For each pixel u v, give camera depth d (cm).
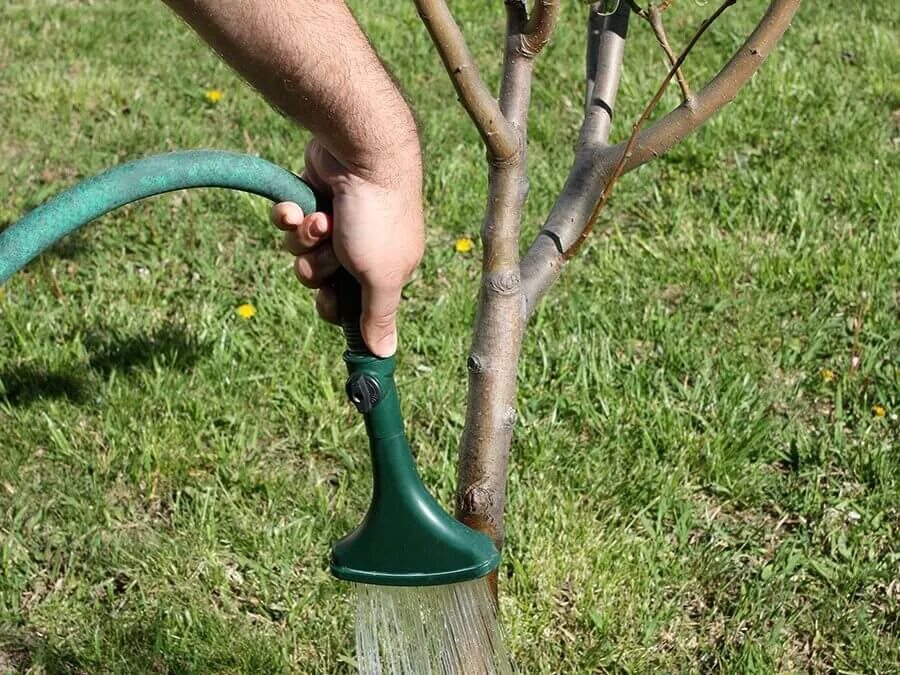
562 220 202
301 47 146
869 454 318
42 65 540
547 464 314
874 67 526
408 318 376
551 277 201
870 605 282
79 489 312
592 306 373
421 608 182
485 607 187
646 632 271
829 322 368
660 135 196
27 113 500
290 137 484
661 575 288
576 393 340
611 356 356
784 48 546
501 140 174
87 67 536
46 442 329
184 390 339
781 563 290
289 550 293
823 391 345
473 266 402
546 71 530
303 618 278
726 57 541
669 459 317
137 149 477
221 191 436
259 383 347
